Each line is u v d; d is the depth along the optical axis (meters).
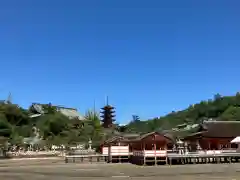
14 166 64.56
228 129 88.81
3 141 106.94
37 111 158.50
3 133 122.06
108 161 75.56
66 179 40.41
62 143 126.75
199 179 39.56
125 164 67.75
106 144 87.38
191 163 69.19
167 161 67.75
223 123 90.25
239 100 184.50
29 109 160.75
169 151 71.75
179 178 40.91
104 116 184.38
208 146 87.25
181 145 87.94
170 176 43.47
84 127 151.12
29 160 86.44
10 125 130.50
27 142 119.75
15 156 96.69
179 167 59.09
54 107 163.75
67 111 184.25
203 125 89.81
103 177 42.66
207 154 69.75
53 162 77.69
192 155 68.31
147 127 195.75
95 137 136.12
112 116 184.62
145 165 64.31
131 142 75.94
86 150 114.06
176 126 180.62
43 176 44.06
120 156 74.38
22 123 143.00
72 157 78.00
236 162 71.94
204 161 71.25
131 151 79.31
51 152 108.19
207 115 189.88
